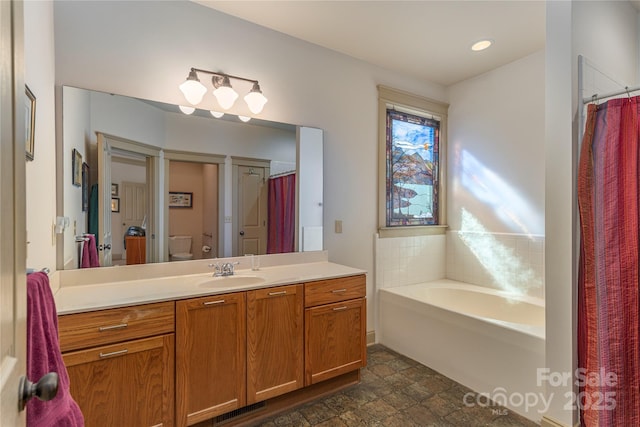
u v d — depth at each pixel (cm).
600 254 163
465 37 255
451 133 352
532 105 283
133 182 203
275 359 193
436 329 254
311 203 270
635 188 153
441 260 353
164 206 214
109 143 194
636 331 153
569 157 173
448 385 232
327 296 215
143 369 154
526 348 197
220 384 175
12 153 56
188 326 166
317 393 216
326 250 277
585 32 182
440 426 187
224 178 234
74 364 138
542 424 182
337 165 284
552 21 180
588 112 168
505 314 283
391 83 314
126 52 198
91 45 188
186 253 221
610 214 160
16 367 54
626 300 156
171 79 213
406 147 327
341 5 217
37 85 142
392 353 285
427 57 289
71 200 181
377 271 307
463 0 210
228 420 184
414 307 272
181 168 220
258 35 243
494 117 312
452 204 351
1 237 50
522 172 290
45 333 82
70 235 182
